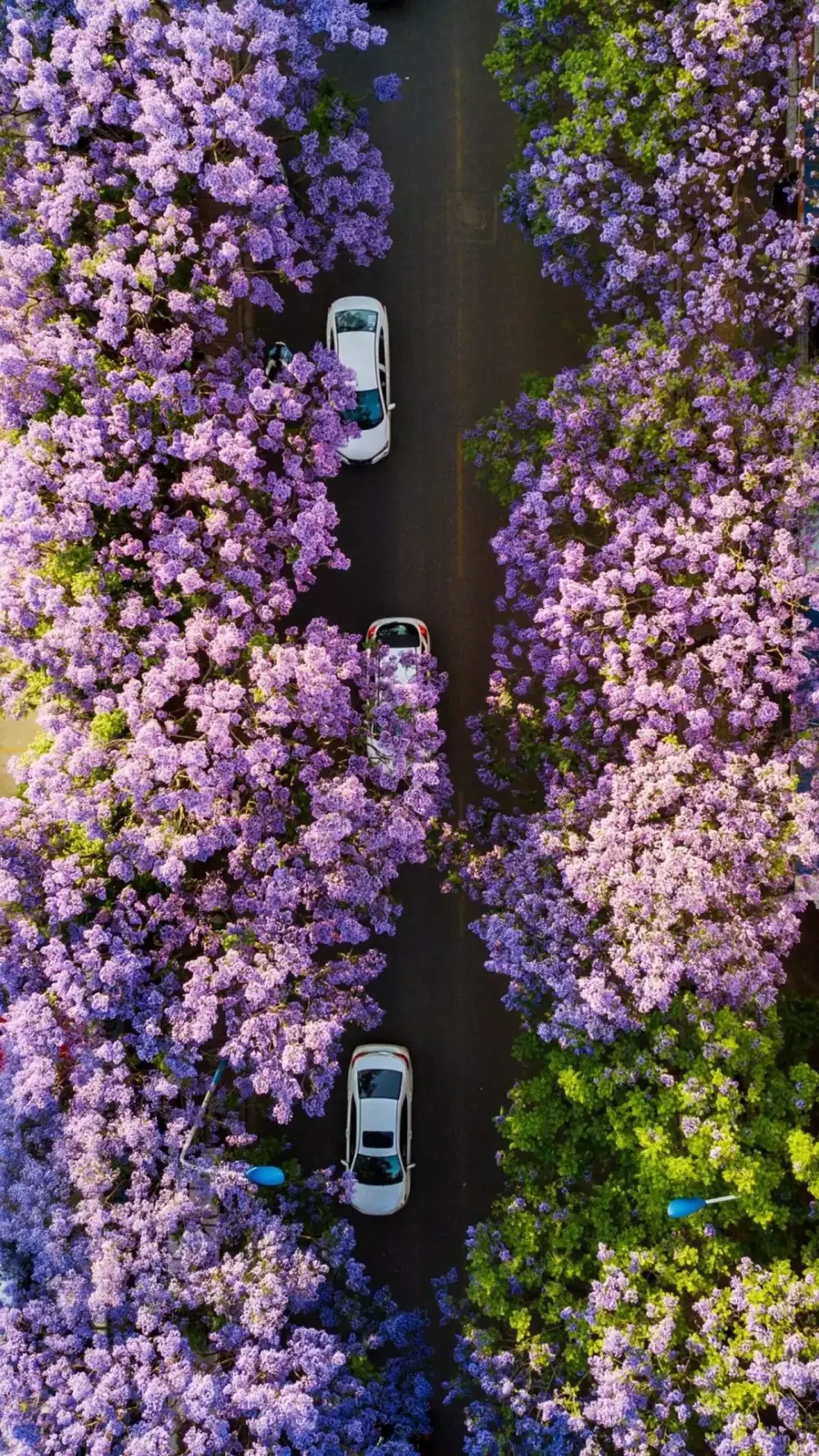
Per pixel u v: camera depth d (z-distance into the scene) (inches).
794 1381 440.1
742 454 510.9
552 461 548.4
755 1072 495.8
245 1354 468.4
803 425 496.7
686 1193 494.0
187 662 488.4
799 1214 517.0
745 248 511.8
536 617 519.2
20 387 497.4
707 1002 489.4
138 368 510.0
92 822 479.5
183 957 550.3
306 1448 461.7
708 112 512.7
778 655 518.6
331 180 553.3
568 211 527.5
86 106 490.9
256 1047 502.0
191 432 523.8
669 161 507.2
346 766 549.6
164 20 550.6
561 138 529.3
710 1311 471.2
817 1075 501.7
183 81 482.6
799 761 503.5
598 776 537.3
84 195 496.7
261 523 529.0
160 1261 476.4
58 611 489.7
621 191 533.3
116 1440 459.8
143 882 521.0
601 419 526.9
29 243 509.4
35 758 509.0
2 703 529.0
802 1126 510.6
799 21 524.4
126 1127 477.4
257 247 519.2
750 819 484.1
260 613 521.0
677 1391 464.8
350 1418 501.4
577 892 493.4
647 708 511.5
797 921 497.7
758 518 512.4
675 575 518.3
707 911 490.6
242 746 499.5
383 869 531.5
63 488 491.5
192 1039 491.2
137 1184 481.4
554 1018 511.8
